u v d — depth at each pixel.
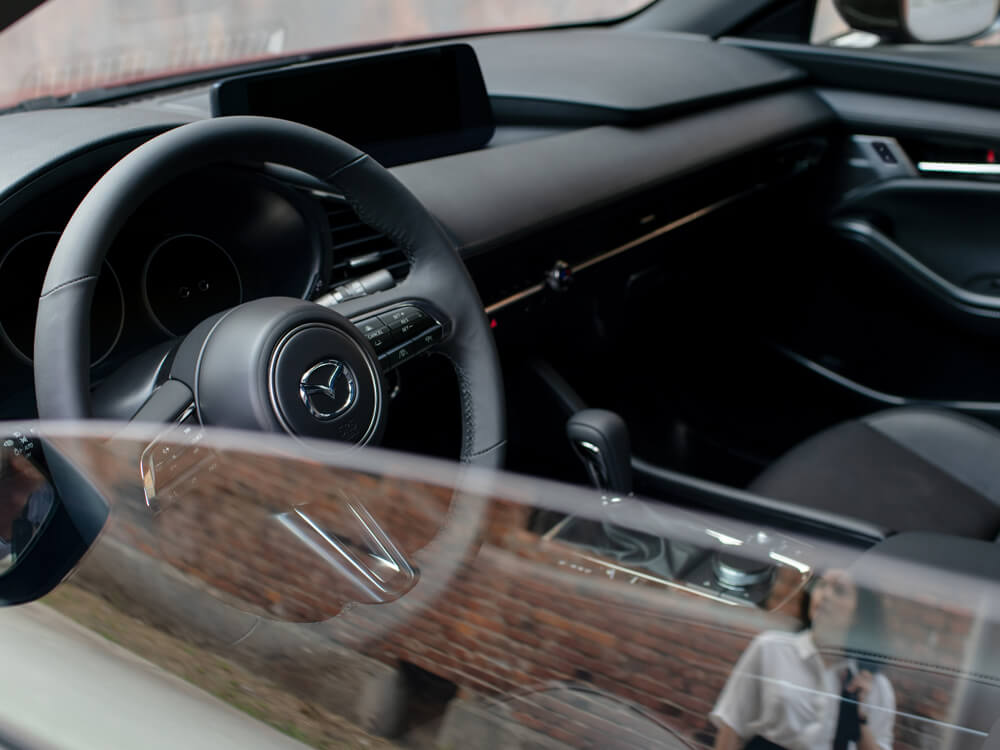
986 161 2.10
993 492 1.46
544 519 0.60
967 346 2.09
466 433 1.11
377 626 0.51
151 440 0.64
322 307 0.91
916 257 2.17
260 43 1.82
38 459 0.63
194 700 0.46
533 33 2.37
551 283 1.61
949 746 0.45
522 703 0.47
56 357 0.79
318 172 1.01
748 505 1.38
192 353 0.86
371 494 0.58
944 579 0.56
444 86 1.54
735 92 2.04
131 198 0.86
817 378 2.29
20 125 1.12
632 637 0.50
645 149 1.77
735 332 2.29
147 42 1.62
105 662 0.48
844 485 1.48
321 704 0.47
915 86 2.16
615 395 2.15
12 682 0.47
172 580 0.52
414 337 1.04
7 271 1.01
